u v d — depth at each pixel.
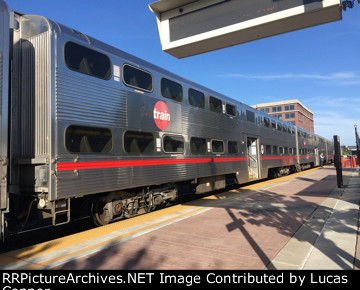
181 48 6.02
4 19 4.63
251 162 14.62
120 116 6.39
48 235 6.27
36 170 5.03
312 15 4.78
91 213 6.29
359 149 20.50
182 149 8.56
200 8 5.67
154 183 7.28
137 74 7.08
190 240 4.91
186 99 9.02
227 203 8.54
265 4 5.08
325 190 10.95
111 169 6.03
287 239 4.88
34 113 5.14
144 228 5.78
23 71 5.38
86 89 5.62
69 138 5.18
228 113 11.73
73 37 5.52
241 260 3.95
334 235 5.04
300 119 76.75
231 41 5.75
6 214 5.29
